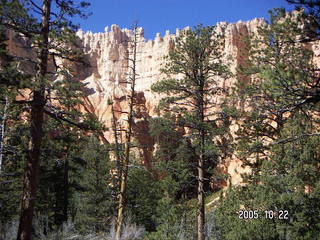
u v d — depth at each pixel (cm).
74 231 1961
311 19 888
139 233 2173
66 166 2592
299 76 862
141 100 7644
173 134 2120
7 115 1941
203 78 2095
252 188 1827
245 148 2003
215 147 1917
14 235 1645
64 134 2275
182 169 2094
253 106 2062
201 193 1994
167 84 2086
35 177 1283
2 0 1215
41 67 1346
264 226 1611
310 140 1620
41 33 1352
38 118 1320
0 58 1271
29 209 1251
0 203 2284
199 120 2028
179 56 2098
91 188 3197
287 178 1627
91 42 9469
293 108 938
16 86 1227
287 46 1925
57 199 2575
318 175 1620
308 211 1579
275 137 2069
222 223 1994
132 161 3609
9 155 2150
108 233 2197
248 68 2164
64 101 1402
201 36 2091
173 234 2181
